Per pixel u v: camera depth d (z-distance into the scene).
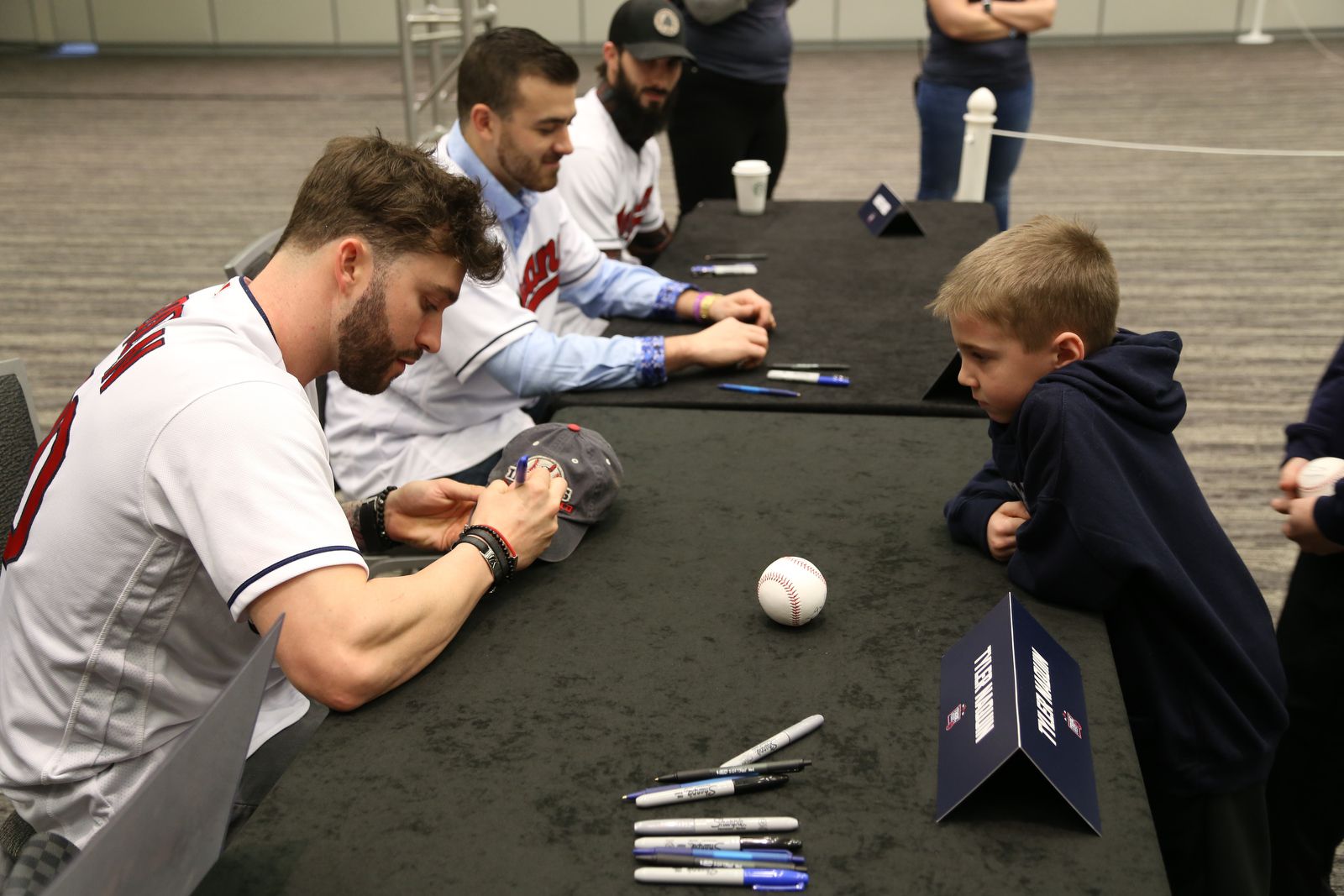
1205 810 1.24
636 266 2.42
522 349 1.91
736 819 0.94
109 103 8.23
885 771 1.00
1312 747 1.52
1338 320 4.16
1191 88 8.06
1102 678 1.13
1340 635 1.48
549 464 1.39
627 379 1.91
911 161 6.40
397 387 2.03
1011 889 0.87
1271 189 5.94
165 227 5.48
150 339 1.18
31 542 1.17
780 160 4.09
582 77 8.80
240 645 1.26
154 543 1.13
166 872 0.80
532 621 1.25
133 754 1.22
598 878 0.89
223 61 9.72
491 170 2.06
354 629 1.08
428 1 6.43
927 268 2.58
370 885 0.89
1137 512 1.18
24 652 1.19
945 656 1.16
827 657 1.17
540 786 0.99
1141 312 4.27
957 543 1.40
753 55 3.78
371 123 7.51
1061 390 1.22
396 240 1.21
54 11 9.91
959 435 1.71
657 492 1.55
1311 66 8.66
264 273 1.24
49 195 6.02
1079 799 0.94
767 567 1.31
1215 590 1.26
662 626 1.23
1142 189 6.00
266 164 6.60
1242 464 3.09
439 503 1.48
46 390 3.68
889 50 9.96
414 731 1.07
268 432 1.09
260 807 0.98
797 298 2.38
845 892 0.87
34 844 1.13
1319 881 1.57
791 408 1.82
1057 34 9.84
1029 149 6.87
